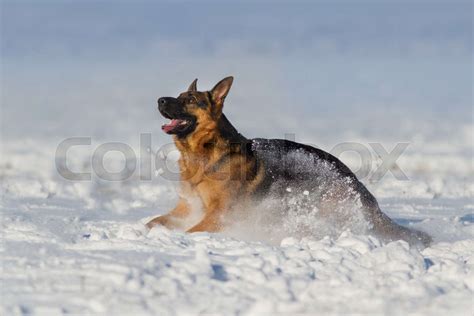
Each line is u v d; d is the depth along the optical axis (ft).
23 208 36.73
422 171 58.39
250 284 20.53
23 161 60.95
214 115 32.55
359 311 18.54
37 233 26.86
